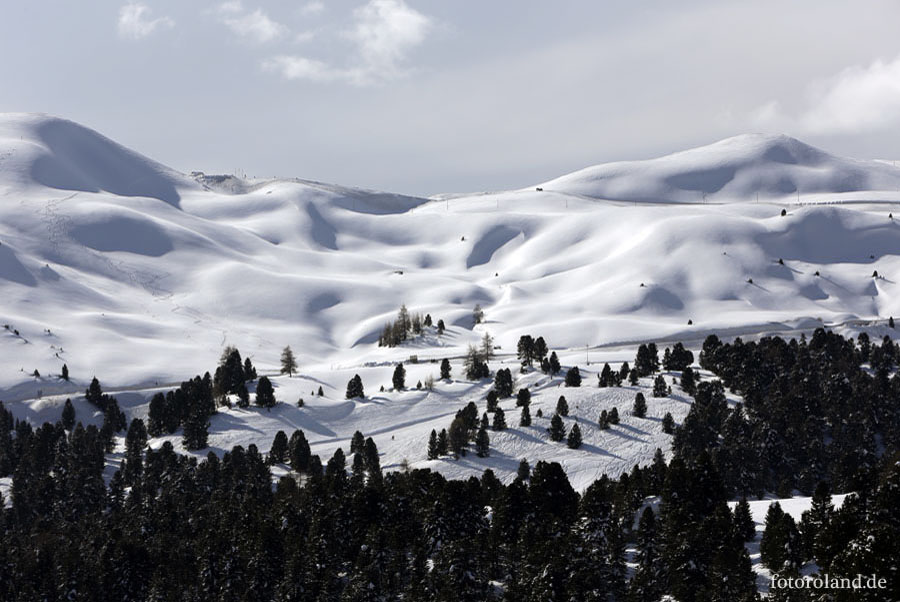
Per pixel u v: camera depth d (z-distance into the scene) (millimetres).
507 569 178000
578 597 158500
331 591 184875
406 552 187875
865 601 122375
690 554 158750
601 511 177875
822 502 154250
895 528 135000
